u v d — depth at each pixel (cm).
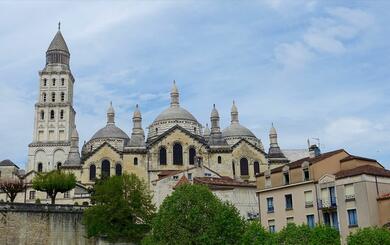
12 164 14275
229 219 6256
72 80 16538
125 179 8400
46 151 14938
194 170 9850
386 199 5688
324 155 6681
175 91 13788
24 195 11725
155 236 6381
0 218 7594
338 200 6003
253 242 5491
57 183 9531
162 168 11525
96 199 8206
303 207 6375
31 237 7706
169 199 6500
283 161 12475
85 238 8000
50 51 16262
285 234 5003
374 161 6644
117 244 7869
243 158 12356
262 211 6894
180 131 11825
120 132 14012
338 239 4944
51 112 15562
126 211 8019
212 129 12194
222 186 8250
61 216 7988
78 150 12794
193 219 6194
